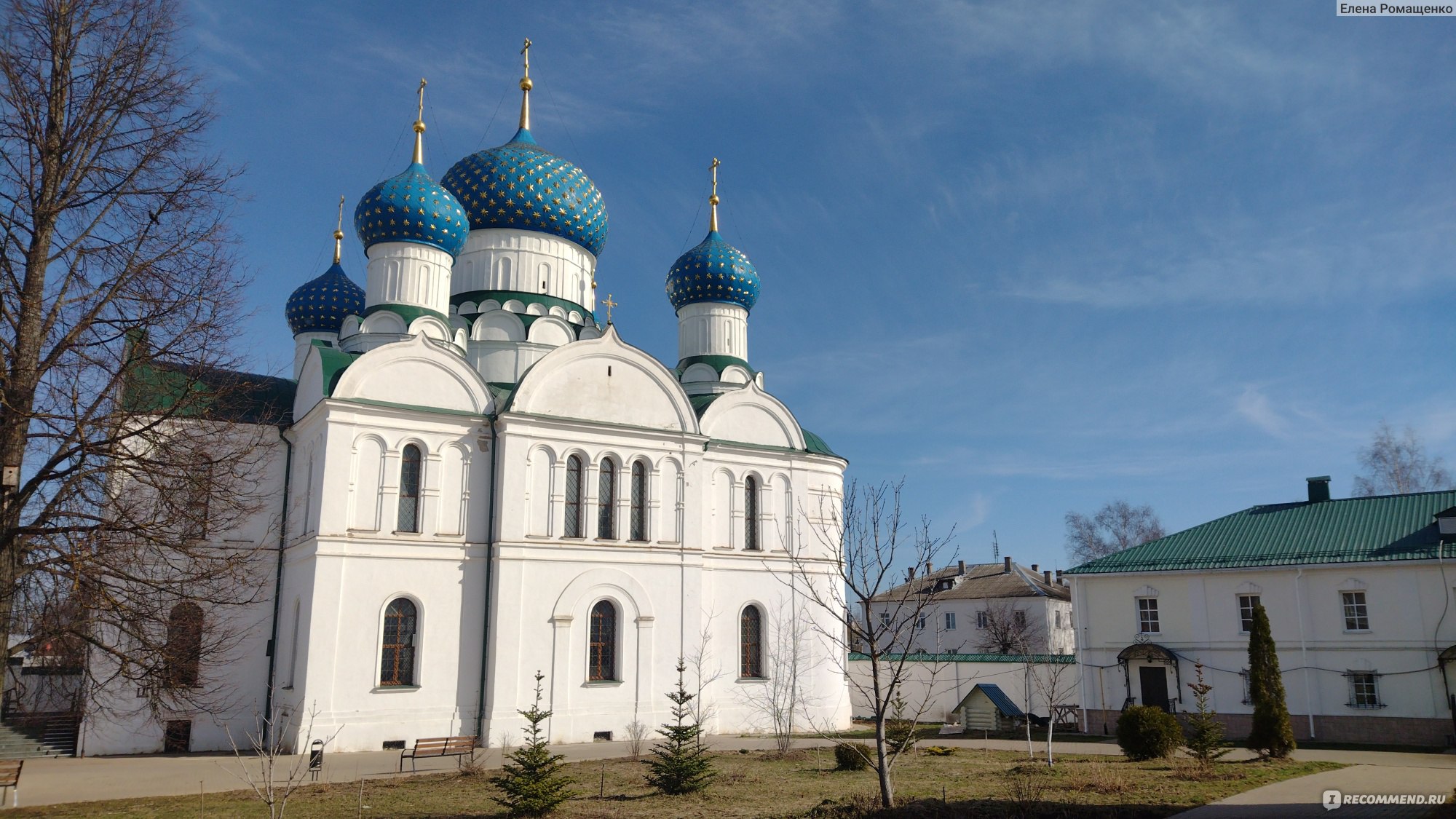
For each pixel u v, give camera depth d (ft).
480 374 130.62
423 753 100.89
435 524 120.47
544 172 155.53
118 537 73.15
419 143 142.82
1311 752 114.62
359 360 118.93
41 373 67.92
